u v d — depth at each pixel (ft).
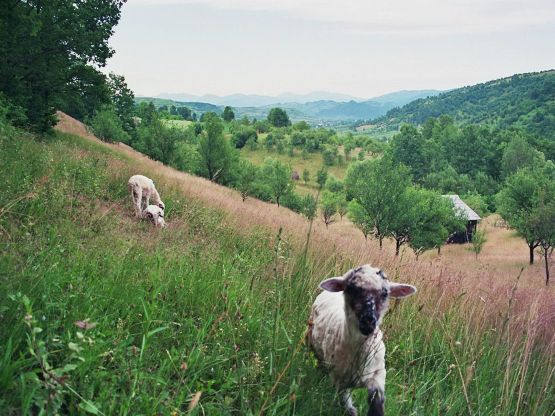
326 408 13.19
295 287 19.74
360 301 12.05
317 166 540.52
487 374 17.30
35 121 81.15
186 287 17.90
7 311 11.51
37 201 23.91
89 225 24.43
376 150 619.26
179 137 155.22
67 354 10.77
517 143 428.56
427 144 510.58
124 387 11.35
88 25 92.07
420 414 14.10
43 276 13.75
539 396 15.51
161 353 13.71
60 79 85.20
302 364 13.85
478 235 156.87
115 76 210.79
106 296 14.94
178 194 46.96
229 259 24.21
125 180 42.73
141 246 21.91
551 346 18.93
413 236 102.22
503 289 30.30
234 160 151.23
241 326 15.62
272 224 42.24
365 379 12.80
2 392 9.47
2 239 17.60
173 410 10.65
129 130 210.79
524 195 139.44
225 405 11.71
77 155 48.24
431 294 24.77
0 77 75.36
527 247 175.73
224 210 44.09
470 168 467.93
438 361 18.54
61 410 10.27
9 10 69.21
